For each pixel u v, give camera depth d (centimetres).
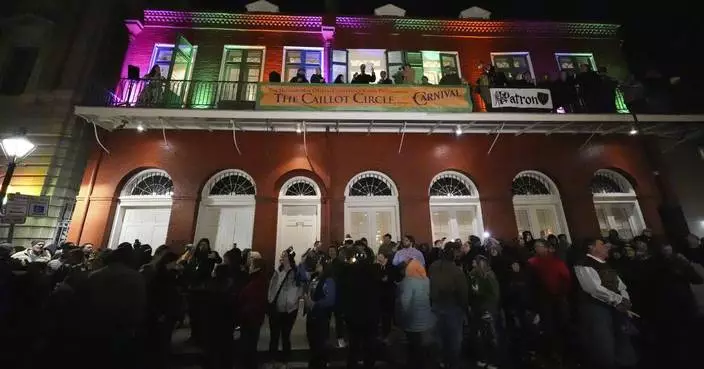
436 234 952
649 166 1009
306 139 967
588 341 405
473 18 1129
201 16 1059
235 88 1005
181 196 902
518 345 545
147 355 462
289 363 526
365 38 1097
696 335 434
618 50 1152
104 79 1016
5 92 949
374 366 506
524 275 563
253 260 492
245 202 937
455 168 970
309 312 507
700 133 991
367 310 475
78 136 931
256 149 952
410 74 968
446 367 476
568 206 961
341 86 898
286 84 891
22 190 858
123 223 912
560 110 959
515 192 1002
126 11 1116
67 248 663
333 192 929
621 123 941
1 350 463
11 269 489
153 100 900
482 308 541
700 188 994
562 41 1145
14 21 992
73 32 1016
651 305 480
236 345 569
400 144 968
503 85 951
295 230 931
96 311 337
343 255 561
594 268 424
